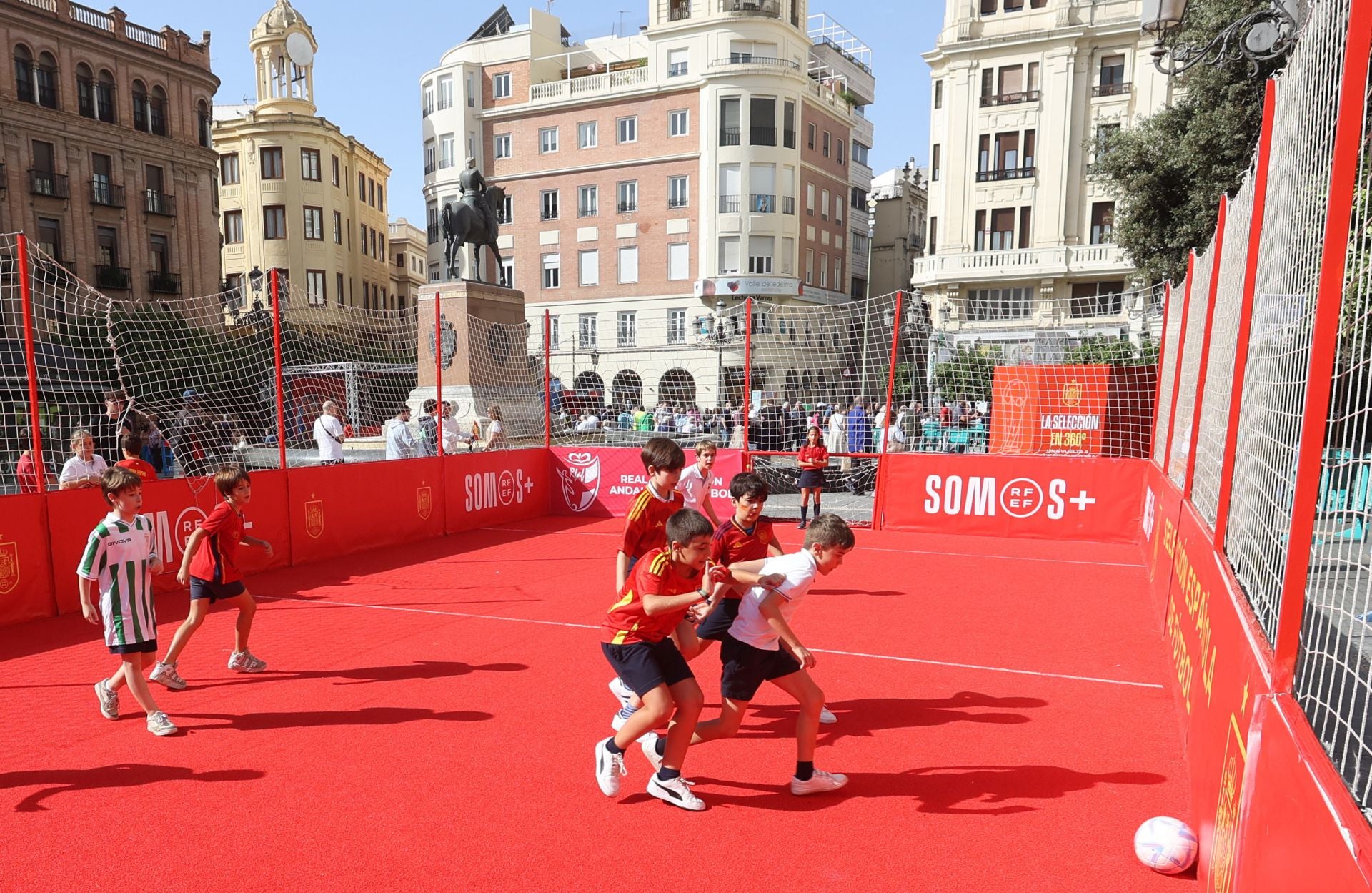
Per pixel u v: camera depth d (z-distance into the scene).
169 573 8.82
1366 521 2.30
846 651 6.65
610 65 43.16
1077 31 30.61
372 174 47.97
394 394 18.55
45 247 30.02
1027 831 3.87
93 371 12.78
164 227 33.81
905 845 3.75
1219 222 6.27
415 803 4.16
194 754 4.74
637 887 3.43
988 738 4.93
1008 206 32.25
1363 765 2.74
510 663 6.34
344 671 6.19
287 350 16.14
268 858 3.67
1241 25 8.97
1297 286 3.15
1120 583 9.11
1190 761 4.20
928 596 8.50
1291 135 3.60
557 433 17.88
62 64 30.30
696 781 4.39
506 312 18.22
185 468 13.50
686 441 16.97
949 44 32.47
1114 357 16.33
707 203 37.22
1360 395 2.37
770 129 37.12
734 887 3.43
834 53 46.25
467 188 17.91
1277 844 2.27
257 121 41.19
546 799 4.20
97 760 4.67
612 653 4.11
